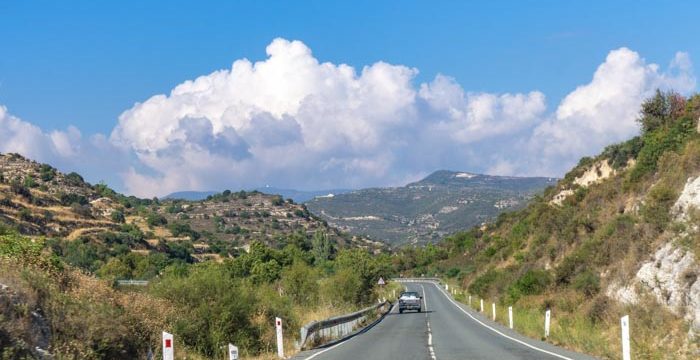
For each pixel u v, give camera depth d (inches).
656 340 772.6
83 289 585.0
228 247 5674.2
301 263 1886.1
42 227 4025.6
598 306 1042.7
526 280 1681.8
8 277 474.3
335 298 1924.2
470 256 5019.7
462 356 738.2
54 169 6737.2
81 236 4040.4
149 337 609.9
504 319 1421.0
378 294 2556.6
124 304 616.7
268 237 6894.7
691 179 1064.2
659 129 1699.1
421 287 4234.7
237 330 811.4
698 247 871.7
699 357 652.7
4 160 6382.9
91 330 507.5
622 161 2245.3
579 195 2357.3
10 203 4210.1
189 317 751.7
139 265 3078.2
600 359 684.1
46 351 442.6
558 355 727.7
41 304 480.1
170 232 5733.3
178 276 840.3
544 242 2237.9
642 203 1376.7
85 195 6200.8
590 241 1526.8
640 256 1057.5
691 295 802.2
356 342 987.9
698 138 1243.2
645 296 918.4
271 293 1115.3
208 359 721.6
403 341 983.6
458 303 2527.1
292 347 870.4
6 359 390.6
